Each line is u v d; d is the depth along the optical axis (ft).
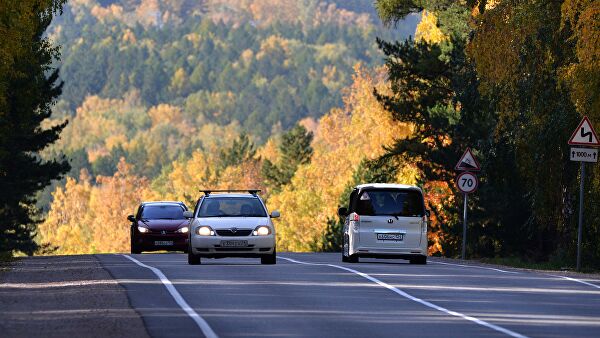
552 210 302.04
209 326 141.18
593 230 297.53
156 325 142.20
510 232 393.29
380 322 147.95
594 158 269.23
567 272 267.59
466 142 447.42
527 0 283.59
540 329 141.90
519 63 286.46
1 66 266.77
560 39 281.74
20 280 220.64
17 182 590.55
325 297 181.88
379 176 492.13
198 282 209.15
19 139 573.33
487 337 133.39
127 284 204.33
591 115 266.77
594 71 260.42
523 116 294.46
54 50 304.09
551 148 290.15
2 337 130.93
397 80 486.38
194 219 276.00
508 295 189.57
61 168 606.14
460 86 396.16
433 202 504.02
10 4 258.37
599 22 256.52
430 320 151.02
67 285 205.46
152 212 385.29
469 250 401.08
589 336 135.44
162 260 300.20
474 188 345.10
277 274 231.09
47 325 142.92
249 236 270.46
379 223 288.30
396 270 249.55
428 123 474.90
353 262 295.07
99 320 148.15
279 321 147.74
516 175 359.46
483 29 290.15
